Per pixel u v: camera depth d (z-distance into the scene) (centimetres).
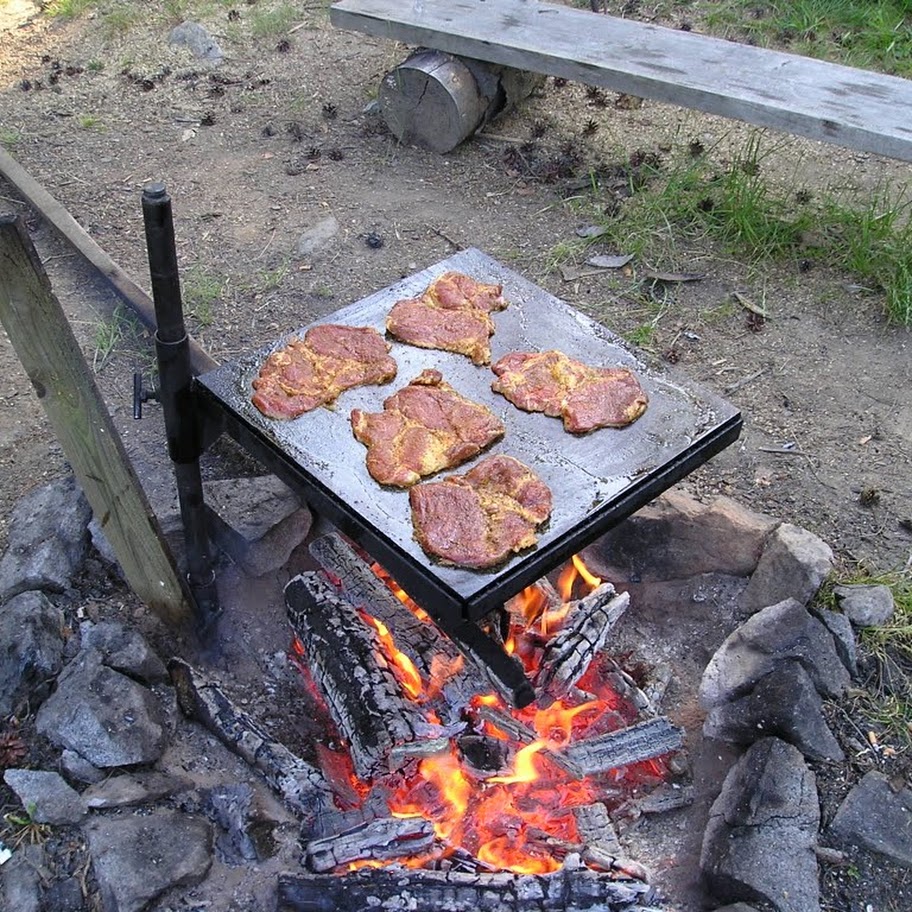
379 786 121
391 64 277
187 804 117
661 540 147
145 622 137
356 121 254
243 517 145
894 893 112
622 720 135
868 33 277
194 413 124
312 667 132
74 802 115
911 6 287
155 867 110
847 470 165
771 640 130
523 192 229
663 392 123
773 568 142
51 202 213
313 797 119
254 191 229
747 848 112
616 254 210
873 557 151
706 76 211
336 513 112
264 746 123
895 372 183
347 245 213
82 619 136
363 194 229
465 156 241
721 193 219
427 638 133
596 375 123
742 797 117
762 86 206
